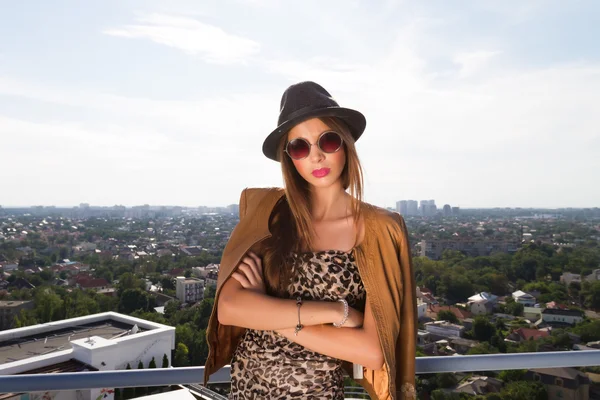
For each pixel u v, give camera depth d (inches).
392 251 48.3
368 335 45.0
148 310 2085.4
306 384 47.2
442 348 1302.9
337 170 49.8
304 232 49.9
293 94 49.8
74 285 2516.0
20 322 1786.4
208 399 67.2
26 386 65.4
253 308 46.9
